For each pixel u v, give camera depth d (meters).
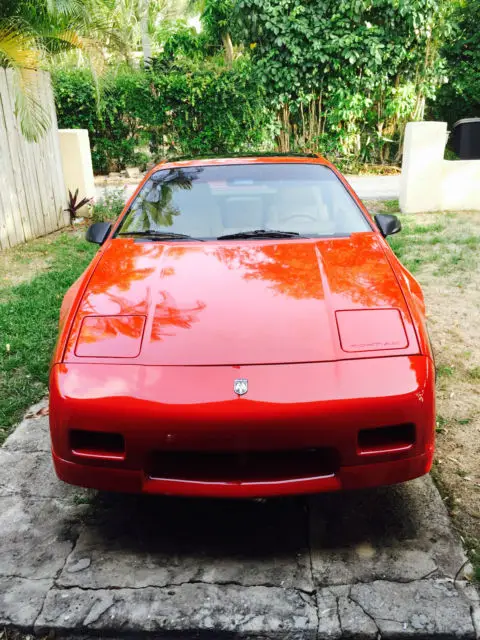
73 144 9.20
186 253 3.15
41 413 3.60
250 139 13.49
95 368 2.33
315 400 2.19
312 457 2.29
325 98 13.32
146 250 3.23
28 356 4.27
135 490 2.30
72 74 13.26
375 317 2.51
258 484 2.26
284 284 2.76
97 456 2.28
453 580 2.25
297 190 3.78
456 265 6.34
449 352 4.26
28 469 3.05
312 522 2.62
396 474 2.29
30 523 2.66
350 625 2.06
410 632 2.03
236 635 2.07
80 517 2.70
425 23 12.24
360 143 13.70
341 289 2.71
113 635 2.11
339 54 12.62
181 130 13.62
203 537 2.56
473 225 8.19
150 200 3.75
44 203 8.45
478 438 3.20
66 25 8.29
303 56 12.66
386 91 13.09
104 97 13.17
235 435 2.19
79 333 2.52
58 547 2.51
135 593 2.25
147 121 13.45
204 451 2.22
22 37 7.62
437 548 2.42
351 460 2.24
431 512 2.64
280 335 2.41
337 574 2.30
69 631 2.12
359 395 2.20
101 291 2.80
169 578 2.32
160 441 2.21
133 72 13.26
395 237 7.55
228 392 2.21
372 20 12.55
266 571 2.34
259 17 12.55
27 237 8.05
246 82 13.04
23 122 7.04
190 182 3.88
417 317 2.55
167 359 2.33
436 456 3.06
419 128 8.81
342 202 3.70
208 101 13.20
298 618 2.11
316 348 2.35
